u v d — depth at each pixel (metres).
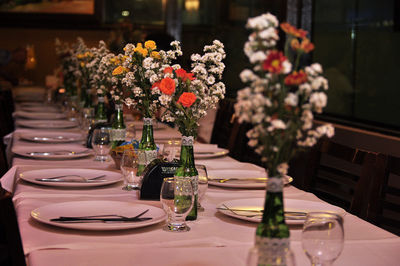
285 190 1.92
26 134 3.16
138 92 1.73
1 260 1.13
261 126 0.90
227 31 6.50
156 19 8.08
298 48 0.92
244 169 2.34
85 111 3.10
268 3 5.25
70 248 1.21
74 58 4.05
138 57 1.71
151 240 1.28
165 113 1.51
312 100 0.88
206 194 1.82
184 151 1.50
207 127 5.29
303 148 0.93
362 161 1.98
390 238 1.37
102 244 1.23
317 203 1.66
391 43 3.90
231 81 5.46
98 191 1.80
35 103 5.93
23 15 8.02
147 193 1.69
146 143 1.89
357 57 4.16
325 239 1.01
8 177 2.12
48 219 1.39
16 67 8.13
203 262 1.13
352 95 4.21
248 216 1.47
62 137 3.16
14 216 1.13
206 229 1.39
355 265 1.17
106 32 8.22
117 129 2.35
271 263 0.90
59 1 8.08
